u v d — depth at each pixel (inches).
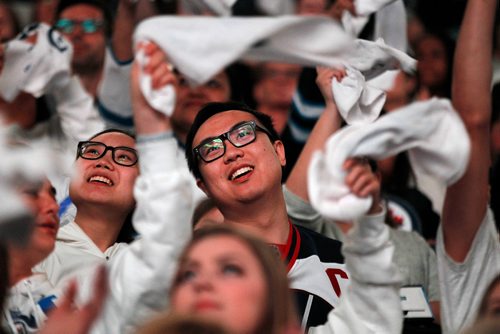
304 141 506.6
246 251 255.3
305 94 510.3
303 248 375.9
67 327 241.8
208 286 250.8
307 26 248.5
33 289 312.3
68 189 408.5
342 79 366.6
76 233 378.3
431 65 609.0
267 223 375.9
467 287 315.0
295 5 530.3
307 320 358.0
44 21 604.4
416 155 262.7
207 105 392.5
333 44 249.9
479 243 314.2
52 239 296.2
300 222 418.6
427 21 660.1
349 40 250.5
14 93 422.6
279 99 549.3
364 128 253.6
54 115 454.0
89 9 549.6
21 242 231.9
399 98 550.3
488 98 307.9
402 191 502.9
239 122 378.3
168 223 265.6
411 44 620.7
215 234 258.5
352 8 381.4
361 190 249.6
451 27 661.3
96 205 381.1
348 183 249.0
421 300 381.1
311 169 247.6
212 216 385.4
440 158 259.9
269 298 252.4
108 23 553.3
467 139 258.8
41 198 293.6
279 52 255.8
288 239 376.5
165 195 264.7
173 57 253.3
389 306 277.4
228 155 373.4
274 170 374.9
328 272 372.2
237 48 248.4
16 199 230.5
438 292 427.8
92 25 549.3
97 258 369.4
